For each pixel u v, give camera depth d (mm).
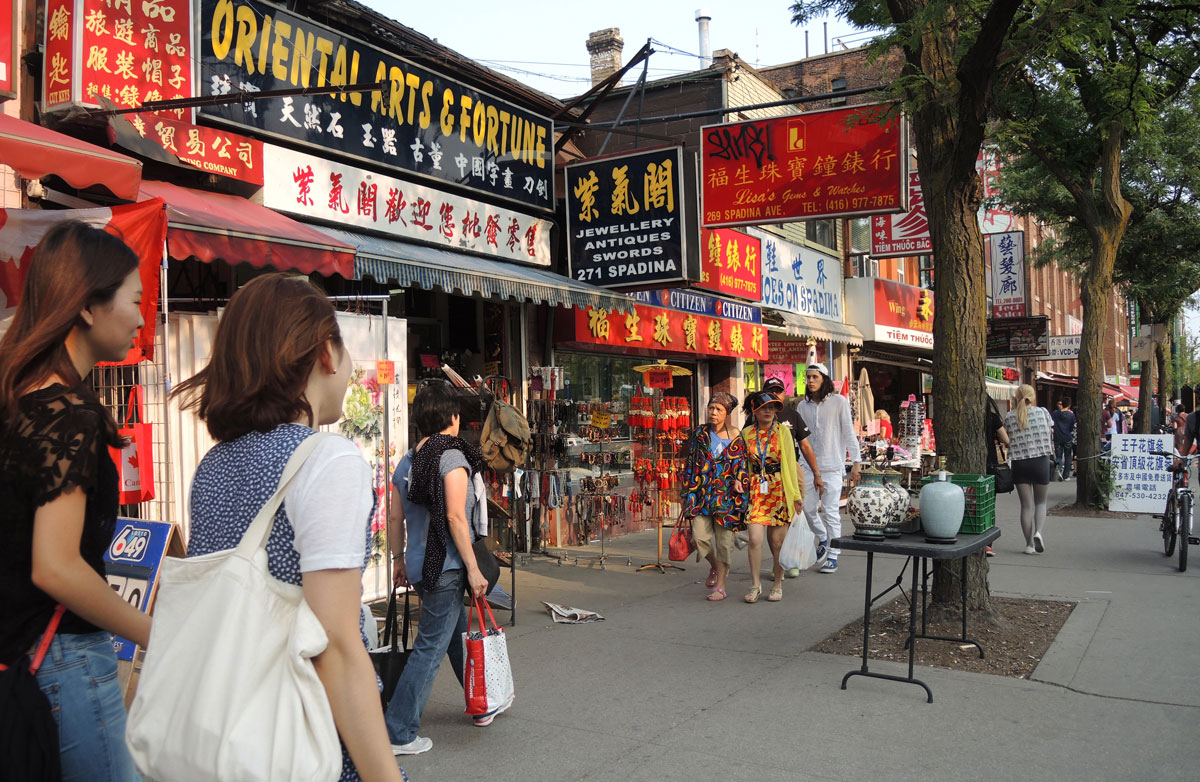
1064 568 8844
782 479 7500
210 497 1686
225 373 1735
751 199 9008
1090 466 13672
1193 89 9359
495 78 9641
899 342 19672
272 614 1568
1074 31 6066
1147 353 20203
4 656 1827
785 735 4418
